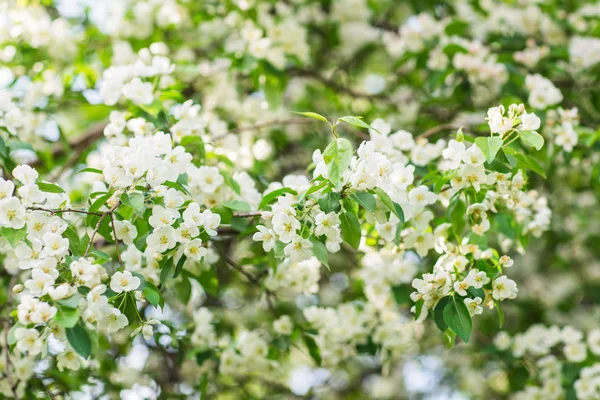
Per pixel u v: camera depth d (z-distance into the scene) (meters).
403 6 5.11
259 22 4.24
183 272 2.83
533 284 5.64
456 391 5.58
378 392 5.86
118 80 2.86
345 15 5.07
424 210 2.45
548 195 4.85
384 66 5.37
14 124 2.88
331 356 3.46
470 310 2.17
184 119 2.85
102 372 3.39
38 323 1.82
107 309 2.00
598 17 4.35
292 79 5.21
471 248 2.37
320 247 2.08
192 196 2.59
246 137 4.32
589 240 5.28
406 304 3.39
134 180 2.15
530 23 4.48
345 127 4.50
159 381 4.01
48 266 1.93
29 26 4.07
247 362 3.34
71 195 3.69
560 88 4.27
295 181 2.50
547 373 3.69
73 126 4.95
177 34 4.55
